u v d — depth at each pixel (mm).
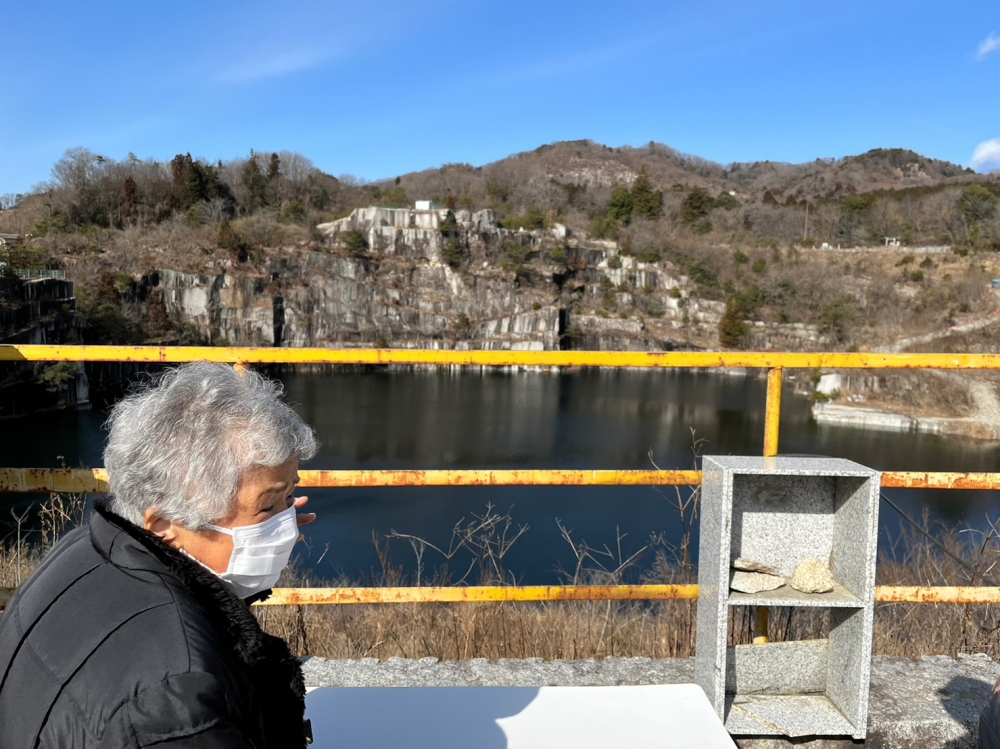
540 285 95375
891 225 124625
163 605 1044
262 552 1237
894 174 196125
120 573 1088
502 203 132750
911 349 78562
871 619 2244
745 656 2469
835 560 2428
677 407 56562
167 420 1183
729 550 2256
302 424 1306
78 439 40500
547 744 1736
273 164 118562
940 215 122125
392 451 40781
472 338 90125
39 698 972
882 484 2615
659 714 1858
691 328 96000
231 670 1039
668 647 2982
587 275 101312
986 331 78812
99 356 2387
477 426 48375
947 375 53594
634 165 196625
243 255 85812
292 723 1185
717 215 129625
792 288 95562
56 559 1164
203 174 106625
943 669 2768
